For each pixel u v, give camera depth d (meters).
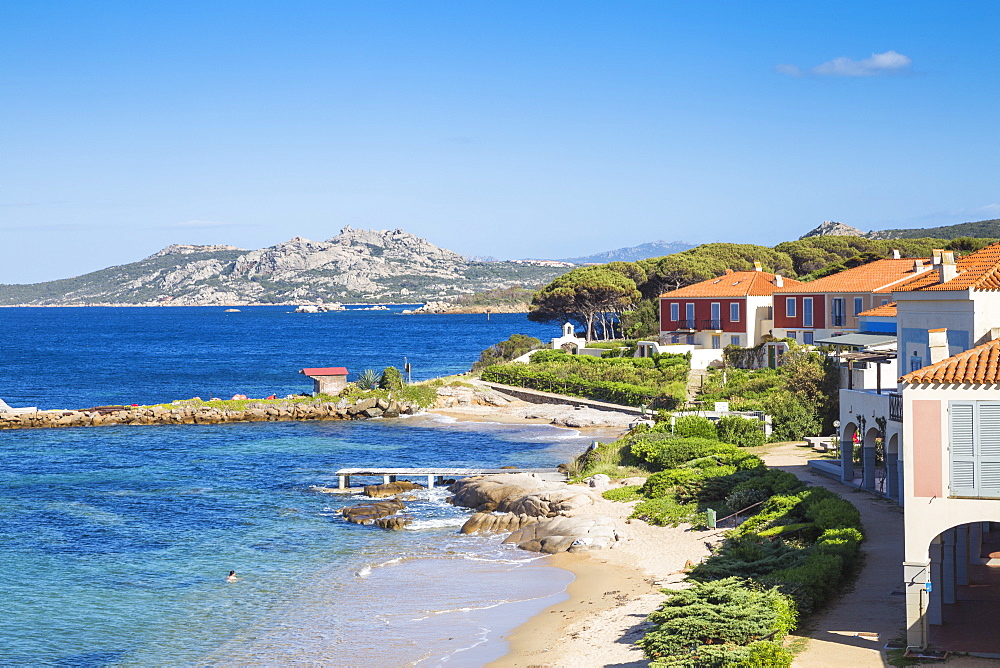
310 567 37.22
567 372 95.38
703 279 130.00
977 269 34.72
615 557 36.69
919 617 22.14
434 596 32.81
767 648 21.38
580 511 43.19
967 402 22.05
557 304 128.25
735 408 65.25
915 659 21.77
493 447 69.00
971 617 24.30
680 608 23.64
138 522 45.31
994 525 34.50
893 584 27.72
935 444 22.28
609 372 91.12
